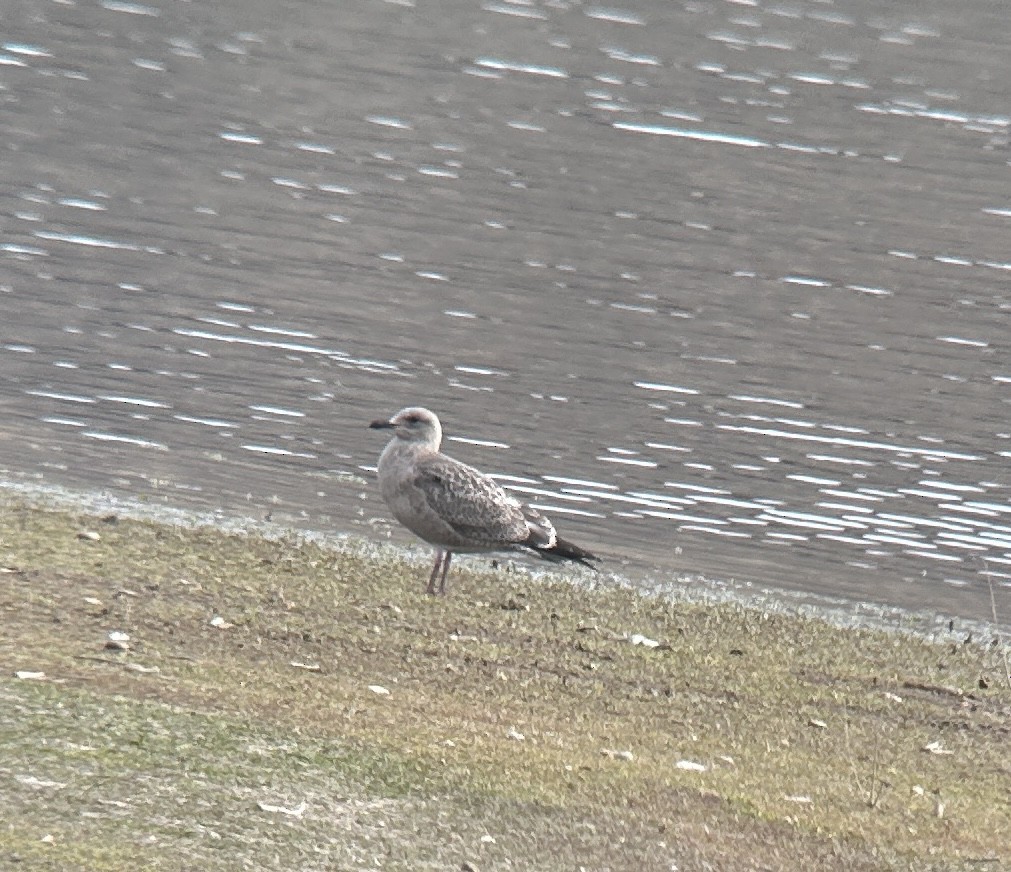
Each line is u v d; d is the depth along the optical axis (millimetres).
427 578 15672
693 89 37000
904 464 20641
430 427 15703
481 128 33281
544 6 43156
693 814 10836
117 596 13461
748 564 17438
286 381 21297
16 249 24828
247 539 15969
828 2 45656
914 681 14609
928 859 10719
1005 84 39500
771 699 13688
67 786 9633
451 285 25297
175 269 24781
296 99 34031
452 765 10867
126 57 35750
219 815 9633
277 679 12047
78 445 18500
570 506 18547
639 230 28453
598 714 12672
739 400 22125
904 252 28531
